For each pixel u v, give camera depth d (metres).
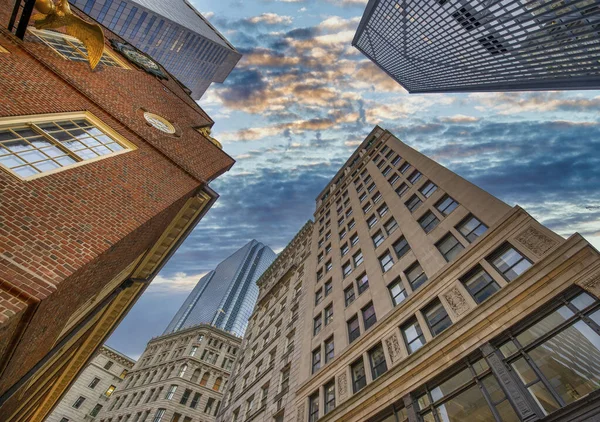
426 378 13.99
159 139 14.59
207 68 136.50
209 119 23.41
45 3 11.28
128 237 9.23
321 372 21.08
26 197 7.73
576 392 9.77
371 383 16.17
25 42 12.01
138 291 16.27
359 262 28.00
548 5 50.41
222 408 34.94
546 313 12.00
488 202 19.77
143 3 94.94
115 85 15.25
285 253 55.31
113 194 9.97
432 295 17.33
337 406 17.11
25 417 16.09
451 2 64.81
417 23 79.81
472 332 13.55
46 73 11.82
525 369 11.25
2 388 7.95
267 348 34.47
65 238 7.65
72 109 11.60
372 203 34.41
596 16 46.28
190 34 115.06
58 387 18.00
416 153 34.00
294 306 34.69
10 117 9.15
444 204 23.52
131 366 73.00
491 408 11.09
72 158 9.96
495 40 65.50
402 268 21.88
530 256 14.41
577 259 12.27
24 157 8.67
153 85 19.52
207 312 189.12
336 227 39.38
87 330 15.20
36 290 6.32
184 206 14.75
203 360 60.28
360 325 21.58
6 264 6.32
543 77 67.75
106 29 21.20
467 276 16.62
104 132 12.23
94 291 9.67
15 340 6.39
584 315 10.84
